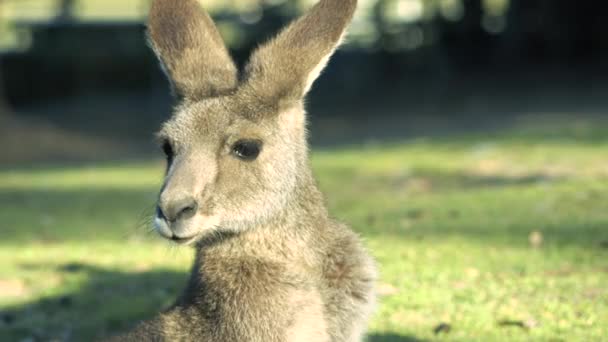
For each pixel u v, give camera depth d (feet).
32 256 43.65
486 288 31.63
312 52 22.50
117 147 115.65
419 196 51.49
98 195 63.77
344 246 22.68
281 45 22.88
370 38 155.53
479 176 57.00
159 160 92.58
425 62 146.72
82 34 170.81
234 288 22.08
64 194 65.16
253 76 22.54
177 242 21.39
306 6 155.02
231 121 21.83
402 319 29.50
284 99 22.26
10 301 36.50
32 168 91.45
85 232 49.85
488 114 110.52
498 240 38.27
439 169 61.21
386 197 52.60
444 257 35.96
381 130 108.27
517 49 142.72
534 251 35.83
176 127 22.06
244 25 151.84
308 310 21.81
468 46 145.69
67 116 141.18
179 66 23.47
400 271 34.17
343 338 22.38
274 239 22.31
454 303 30.48
